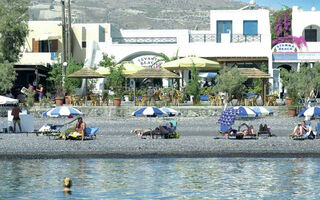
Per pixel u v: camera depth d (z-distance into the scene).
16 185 55.22
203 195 51.94
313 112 90.06
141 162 67.00
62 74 135.50
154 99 110.44
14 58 144.38
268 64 135.00
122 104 113.81
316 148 72.94
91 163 66.31
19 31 144.38
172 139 78.56
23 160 68.31
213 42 136.75
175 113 93.88
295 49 137.62
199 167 63.91
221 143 75.62
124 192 52.84
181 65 112.56
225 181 57.12
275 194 52.38
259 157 69.94
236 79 105.12
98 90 137.38
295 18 151.38
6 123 89.06
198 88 110.38
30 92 112.00
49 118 103.62
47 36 163.25
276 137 80.88
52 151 70.88
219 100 108.31
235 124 95.62
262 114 102.88
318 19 150.75
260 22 152.25
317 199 50.72
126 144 74.75
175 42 160.50
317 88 108.00
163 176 59.34
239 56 135.88
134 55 145.12
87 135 78.50
